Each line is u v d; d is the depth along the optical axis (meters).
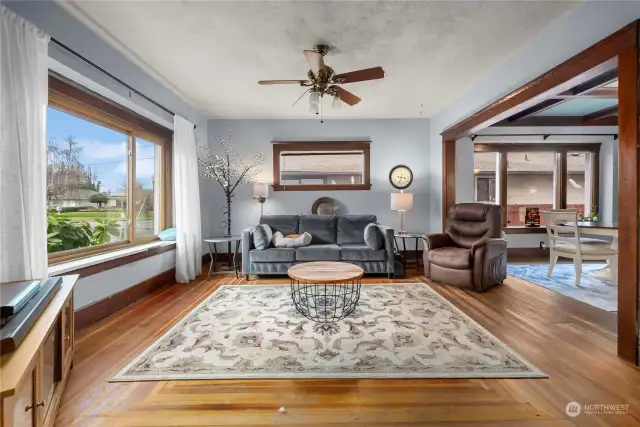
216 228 5.30
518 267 4.68
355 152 5.38
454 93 4.04
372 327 2.48
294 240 4.22
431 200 5.25
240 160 5.27
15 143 1.80
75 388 1.69
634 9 1.84
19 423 1.02
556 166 5.57
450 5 2.22
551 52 2.51
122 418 1.46
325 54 2.89
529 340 2.24
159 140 4.08
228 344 2.21
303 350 2.11
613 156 5.38
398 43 2.75
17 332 1.07
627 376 1.76
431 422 1.42
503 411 1.49
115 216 3.34
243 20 2.38
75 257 2.73
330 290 3.53
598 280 3.93
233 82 3.61
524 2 2.20
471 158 5.31
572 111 5.09
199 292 3.52
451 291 3.49
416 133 5.30
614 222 5.36
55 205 2.65
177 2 2.16
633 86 1.83
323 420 1.44
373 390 1.67
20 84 1.84
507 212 5.61
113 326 2.56
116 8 2.23
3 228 1.76
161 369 1.88
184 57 2.98
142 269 3.35
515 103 2.93
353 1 2.16
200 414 1.49
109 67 2.75
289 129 5.29
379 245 4.11
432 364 1.91
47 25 2.14
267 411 1.51
